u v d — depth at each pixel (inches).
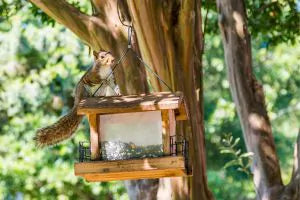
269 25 657.0
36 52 821.2
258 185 516.7
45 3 452.8
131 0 409.1
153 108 310.2
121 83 456.1
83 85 347.6
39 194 795.4
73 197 794.8
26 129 806.5
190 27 420.5
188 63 424.8
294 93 1065.5
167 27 418.6
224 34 556.1
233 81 546.9
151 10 412.2
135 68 455.5
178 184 430.6
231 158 1028.5
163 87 418.3
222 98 994.1
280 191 497.0
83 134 788.0
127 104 312.7
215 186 1029.8
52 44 791.7
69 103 828.0
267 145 521.7
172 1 419.2
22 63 821.9
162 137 314.7
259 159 518.9
